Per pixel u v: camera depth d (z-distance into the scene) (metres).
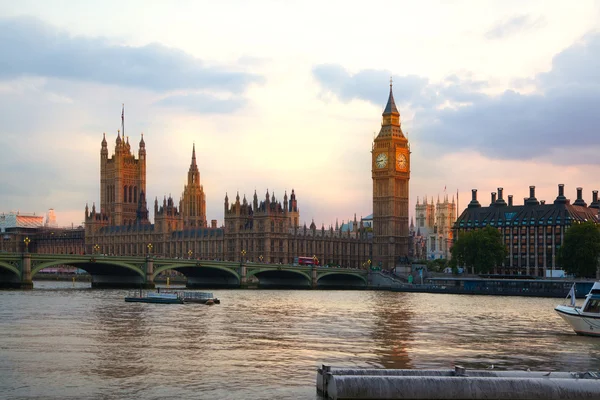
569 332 120.44
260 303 187.88
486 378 61.84
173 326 122.25
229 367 81.94
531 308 181.00
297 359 88.00
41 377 75.31
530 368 83.12
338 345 101.25
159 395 68.00
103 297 191.00
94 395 67.81
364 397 61.16
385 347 99.88
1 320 126.75
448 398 61.22
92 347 95.69
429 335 114.88
